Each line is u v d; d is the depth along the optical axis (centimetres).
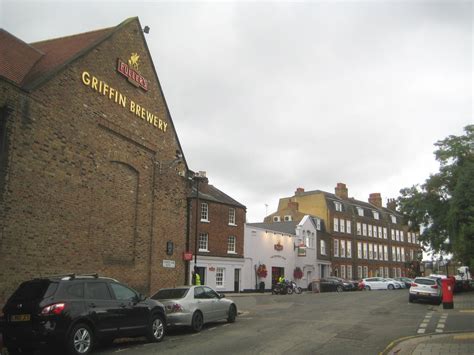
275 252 4794
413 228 4497
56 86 1622
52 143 1589
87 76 1784
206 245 3791
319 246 5822
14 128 1432
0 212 1367
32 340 993
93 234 1792
